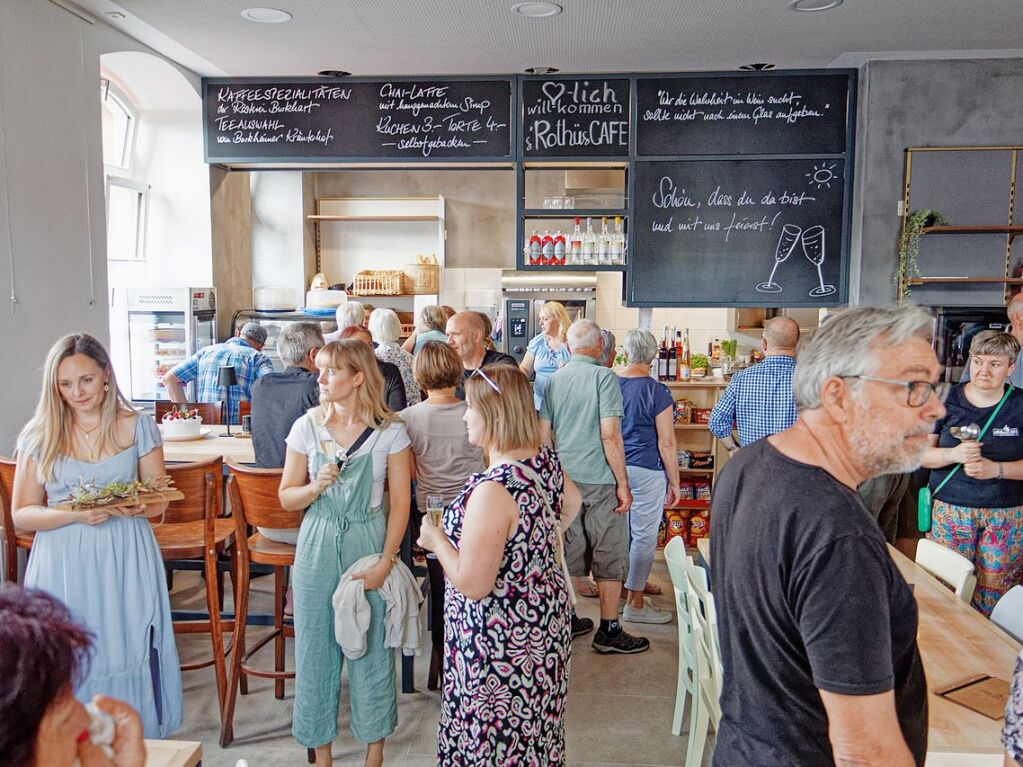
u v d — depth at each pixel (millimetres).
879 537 1195
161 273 5816
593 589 4684
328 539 2672
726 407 4000
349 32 4215
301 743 2748
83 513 2439
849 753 1158
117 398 2635
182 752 1575
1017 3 3807
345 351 2668
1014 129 4758
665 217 4996
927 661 2125
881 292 4879
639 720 3277
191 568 3701
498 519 2072
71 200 3961
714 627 2373
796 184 4930
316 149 5051
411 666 3465
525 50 4508
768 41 4375
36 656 785
